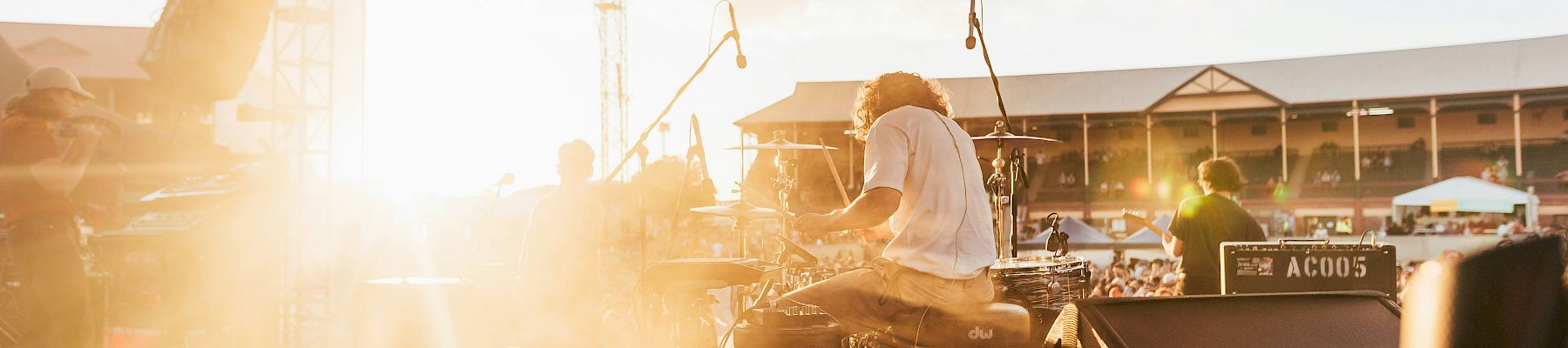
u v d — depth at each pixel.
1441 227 31.56
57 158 4.71
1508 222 30.75
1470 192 28.45
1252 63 45.22
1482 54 42.12
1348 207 39.59
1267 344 2.79
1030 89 46.00
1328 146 43.44
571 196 5.12
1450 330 1.37
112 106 24.64
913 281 3.21
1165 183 44.25
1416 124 42.81
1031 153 46.25
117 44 27.44
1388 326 2.94
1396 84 42.16
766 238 6.83
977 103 46.03
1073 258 4.83
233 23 6.21
